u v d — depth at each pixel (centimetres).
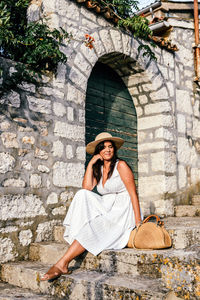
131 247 275
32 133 355
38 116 363
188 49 612
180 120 574
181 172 559
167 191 523
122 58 496
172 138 550
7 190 326
